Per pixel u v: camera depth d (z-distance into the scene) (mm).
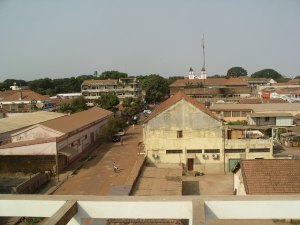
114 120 50406
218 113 51188
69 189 27516
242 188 20875
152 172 26516
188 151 31594
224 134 31172
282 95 75000
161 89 100438
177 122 31391
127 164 35000
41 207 8898
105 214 8789
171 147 31625
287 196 8664
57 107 73062
